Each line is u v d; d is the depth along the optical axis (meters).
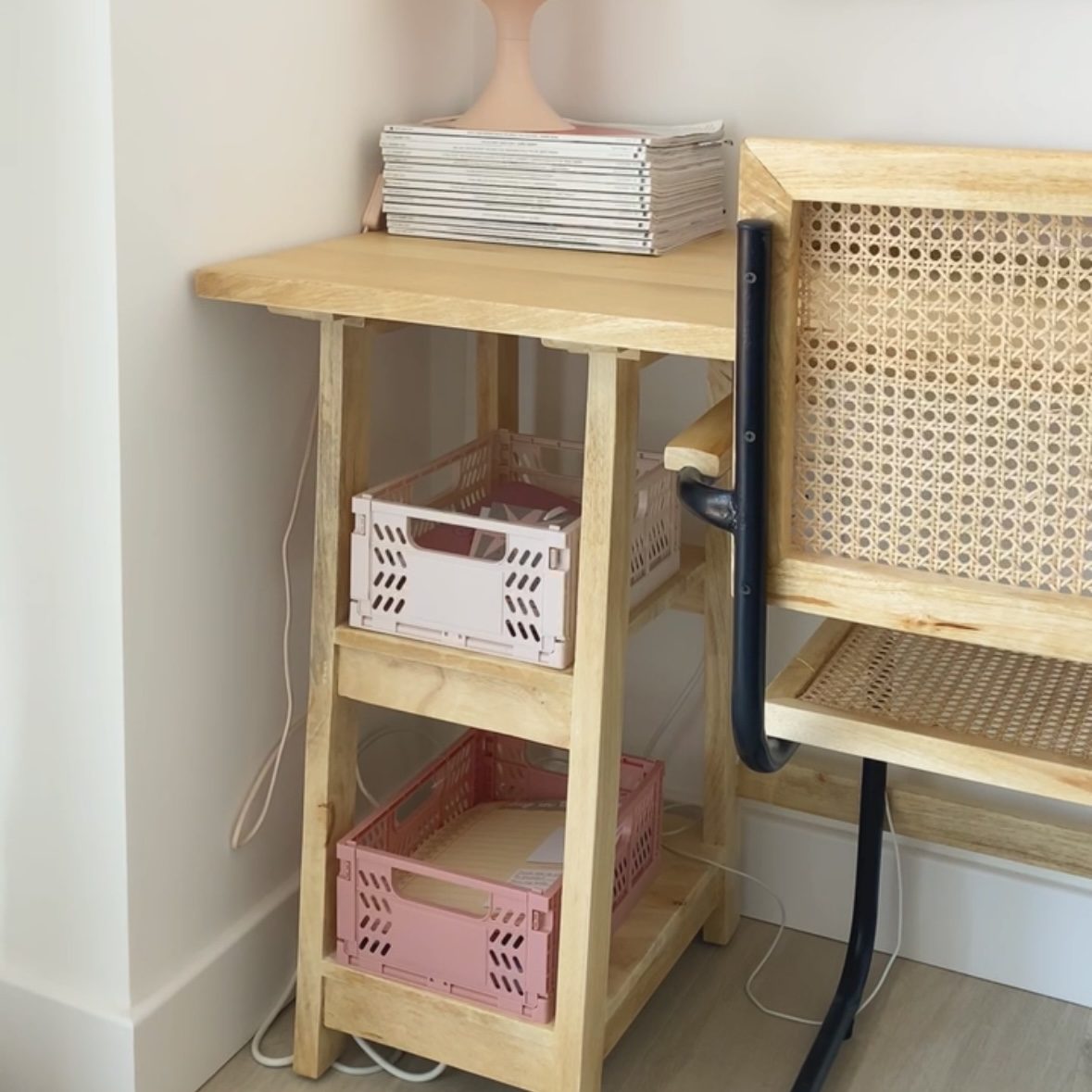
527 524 1.41
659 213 1.56
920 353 1.06
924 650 1.34
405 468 1.84
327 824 1.54
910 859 1.83
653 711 1.97
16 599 1.46
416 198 1.63
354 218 1.67
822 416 1.11
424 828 1.70
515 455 1.75
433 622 1.45
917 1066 1.67
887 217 1.03
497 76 1.68
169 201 1.37
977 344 1.05
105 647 1.42
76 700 1.45
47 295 1.36
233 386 1.51
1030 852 1.72
